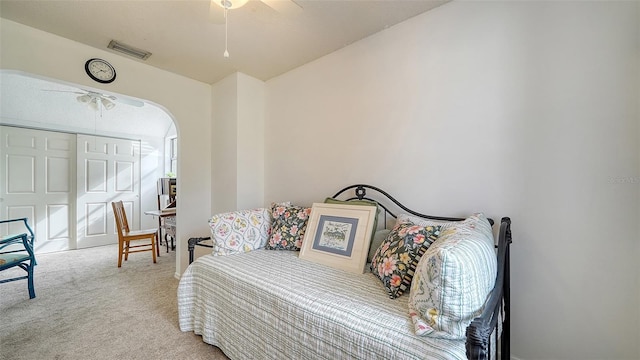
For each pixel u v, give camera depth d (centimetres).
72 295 254
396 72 204
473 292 93
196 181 308
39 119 411
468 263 94
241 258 194
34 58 211
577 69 137
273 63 267
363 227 185
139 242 497
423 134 189
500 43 160
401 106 201
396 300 126
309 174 262
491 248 117
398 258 137
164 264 355
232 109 291
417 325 98
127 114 478
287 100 284
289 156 281
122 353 168
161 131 540
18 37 204
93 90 245
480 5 167
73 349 171
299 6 167
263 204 306
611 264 129
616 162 128
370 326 106
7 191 395
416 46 194
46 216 424
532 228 149
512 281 154
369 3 181
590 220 134
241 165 287
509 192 156
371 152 217
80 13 192
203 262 189
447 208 178
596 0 133
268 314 140
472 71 170
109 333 189
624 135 126
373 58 217
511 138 155
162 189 481
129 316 213
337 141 240
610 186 129
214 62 266
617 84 128
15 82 361
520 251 152
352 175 229
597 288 132
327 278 155
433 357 87
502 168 158
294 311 128
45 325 200
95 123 461
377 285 146
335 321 113
